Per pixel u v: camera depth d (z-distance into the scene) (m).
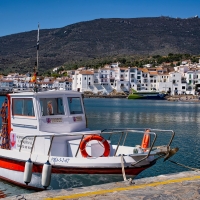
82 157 11.88
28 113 13.12
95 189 8.18
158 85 153.88
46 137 12.52
